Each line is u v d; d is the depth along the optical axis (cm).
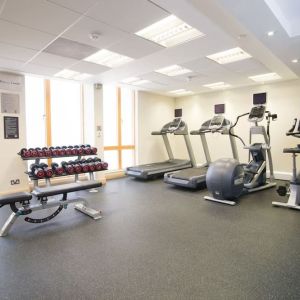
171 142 869
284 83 626
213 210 397
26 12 263
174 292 192
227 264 232
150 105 788
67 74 531
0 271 223
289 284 200
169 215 374
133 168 666
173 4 253
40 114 591
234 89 715
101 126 639
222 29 309
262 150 531
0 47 362
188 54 405
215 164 447
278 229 315
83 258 246
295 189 406
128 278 211
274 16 275
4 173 500
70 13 267
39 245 275
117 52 392
